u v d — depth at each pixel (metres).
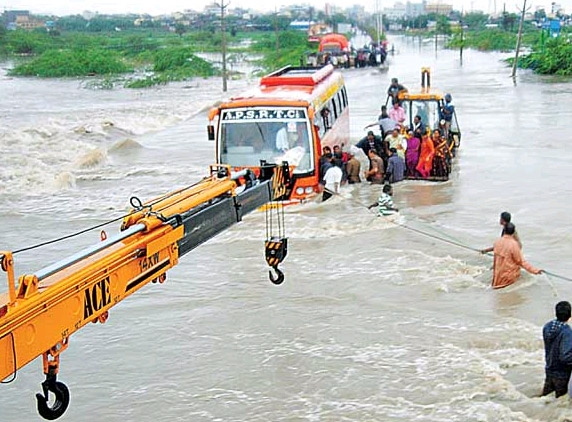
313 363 10.40
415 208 17.80
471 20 143.38
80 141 30.53
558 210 17.17
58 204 20.06
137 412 9.39
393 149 20.17
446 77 52.34
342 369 10.20
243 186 8.92
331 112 21.75
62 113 39.94
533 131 28.05
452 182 20.23
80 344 11.33
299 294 12.84
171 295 13.07
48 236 17.12
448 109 23.61
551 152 24.08
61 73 66.38
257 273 13.91
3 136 31.16
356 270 13.84
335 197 18.42
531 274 13.09
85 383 10.16
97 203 20.02
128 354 10.96
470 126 29.88
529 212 17.12
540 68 53.09
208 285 13.45
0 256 5.46
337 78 24.09
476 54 81.62
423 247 14.94
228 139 18.27
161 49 79.88
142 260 6.67
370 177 20.23
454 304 12.20
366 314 11.93
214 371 10.33
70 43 94.31
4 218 18.66
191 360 10.69
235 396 9.66
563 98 38.03
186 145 29.09
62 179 22.41
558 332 9.09
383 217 16.70
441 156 20.25
